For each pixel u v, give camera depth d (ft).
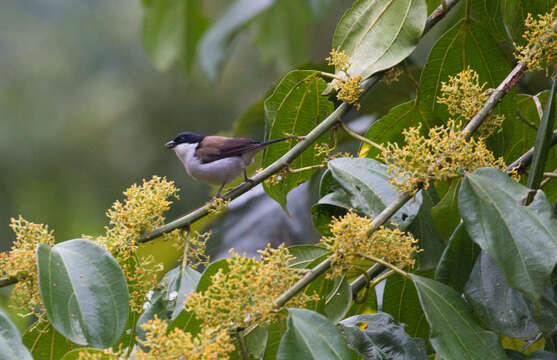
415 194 14.87
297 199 27.99
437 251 18.45
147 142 65.26
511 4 20.56
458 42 20.74
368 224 14.12
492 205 13.70
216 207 17.58
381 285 20.74
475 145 15.61
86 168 65.26
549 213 13.41
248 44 67.82
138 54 71.61
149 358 12.04
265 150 21.27
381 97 27.45
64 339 16.66
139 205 17.03
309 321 12.85
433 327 13.48
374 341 15.29
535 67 17.02
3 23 73.51
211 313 12.88
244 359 13.61
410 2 19.44
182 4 40.47
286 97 20.66
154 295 16.35
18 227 15.93
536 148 15.19
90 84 70.18
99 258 14.48
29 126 68.03
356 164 16.57
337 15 56.95
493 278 14.71
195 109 65.92
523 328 14.03
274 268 13.33
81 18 74.43
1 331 12.66
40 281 13.61
